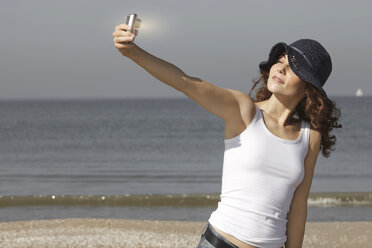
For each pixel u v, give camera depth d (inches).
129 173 727.7
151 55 83.7
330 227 324.2
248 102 90.9
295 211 96.8
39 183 615.8
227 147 92.3
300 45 98.2
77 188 574.9
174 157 991.6
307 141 96.7
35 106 6299.2
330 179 649.0
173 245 279.3
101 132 1753.2
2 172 737.6
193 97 86.7
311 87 96.8
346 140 1358.3
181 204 437.4
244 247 88.7
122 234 301.4
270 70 100.0
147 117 2945.4
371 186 584.1
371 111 3361.2
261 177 89.6
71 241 284.4
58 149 1167.6
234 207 89.8
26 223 328.2
